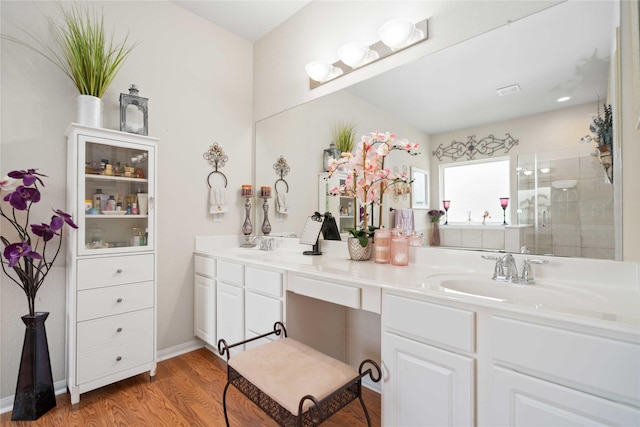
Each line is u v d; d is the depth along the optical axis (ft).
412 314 3.68
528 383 2.85
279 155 8.33
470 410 3.20
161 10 7.55
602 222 3.78
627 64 3.56
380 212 5.97
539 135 4.28
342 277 4.45
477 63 4.88
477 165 4.85
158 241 7.38
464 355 3.26
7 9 5.61
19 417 5.05
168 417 5.16
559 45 4.14
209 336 7.32
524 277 4.07
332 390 3.57
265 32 8.87
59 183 6.08
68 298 5.91
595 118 3.84
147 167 6.46
